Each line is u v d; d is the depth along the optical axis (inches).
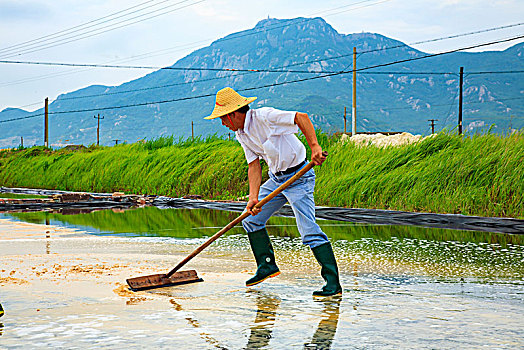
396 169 432.5
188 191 605.9
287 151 158.9
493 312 135.3
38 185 858.8
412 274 183.9
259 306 141.8
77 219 384.5
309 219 159.5
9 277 178.1
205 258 216.2
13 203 528.7
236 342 112.5
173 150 684.7
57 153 1000.2
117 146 831.7
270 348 108.7
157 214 426.3
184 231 307.7
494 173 377.1
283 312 135.8
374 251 231.8
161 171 652.1
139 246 249.3
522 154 373.1
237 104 160.6
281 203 167.2
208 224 346.0
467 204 362.9
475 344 110.6
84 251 235.0
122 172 713.0
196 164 626.5
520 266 197.6
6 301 146.5
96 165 772.0
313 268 195.2
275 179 164.2
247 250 236.5
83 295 153.4
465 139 427.8
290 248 240.1
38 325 124.4
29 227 330.6
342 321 127.6
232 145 637.3
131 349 108.0
